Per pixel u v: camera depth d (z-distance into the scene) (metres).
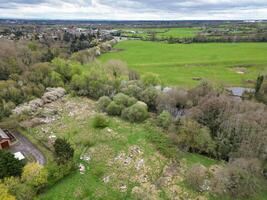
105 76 99.56
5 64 100.31
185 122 67.75
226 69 128.00
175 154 61.81
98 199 48.75
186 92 84.50
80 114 83.25
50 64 109.44
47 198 47.91
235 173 52.19
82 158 59.94
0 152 51.44
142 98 87.62
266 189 51.91
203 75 118.06
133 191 50.28
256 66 131.25
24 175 48.66
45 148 63.22
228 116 66.00
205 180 53.47
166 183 53.09
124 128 74.38
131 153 62.44
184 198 49.53
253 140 58.56
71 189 50.34
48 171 51.19
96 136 69.50
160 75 117.12
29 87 92.00
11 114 77.44
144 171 56.47
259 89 89.81
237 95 91.56
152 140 67.50
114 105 81.94
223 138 63.53
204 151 63.38
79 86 100.19
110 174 55.16
